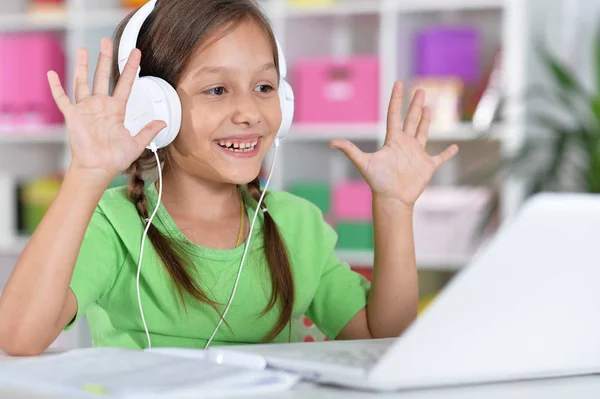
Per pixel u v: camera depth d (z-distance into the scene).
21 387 0.76
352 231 3.53
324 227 1.47
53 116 3.94
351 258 3.51
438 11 3.75
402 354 0.75
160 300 1.28
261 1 3.71
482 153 3.80
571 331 0.81
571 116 3.78
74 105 1.00
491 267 0.73
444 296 0.73
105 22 3.92
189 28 1.23
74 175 1.01
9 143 4.18
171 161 1.33
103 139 1.00
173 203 1.35
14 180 3.97
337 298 1.43
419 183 1.30
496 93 3.46
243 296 1.34
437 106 3.50
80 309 1.15
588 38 3.84
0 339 1.01
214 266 1.32
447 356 0.77
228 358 0.90
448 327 0.75
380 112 3.57
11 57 3.88
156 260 1.27
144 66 1.27
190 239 1.33
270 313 1.37
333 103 3.61
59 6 4.01
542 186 3.26
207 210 1.36
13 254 3.97
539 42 3.72
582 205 0.73
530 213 0.72
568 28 3.86
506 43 3.42
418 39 3.63
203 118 1.23
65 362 0.86
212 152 1.25
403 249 1.30
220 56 1.23
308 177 3.88
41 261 1.01
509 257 0.73
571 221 0.73
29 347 1.01
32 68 3.86
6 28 4.08
